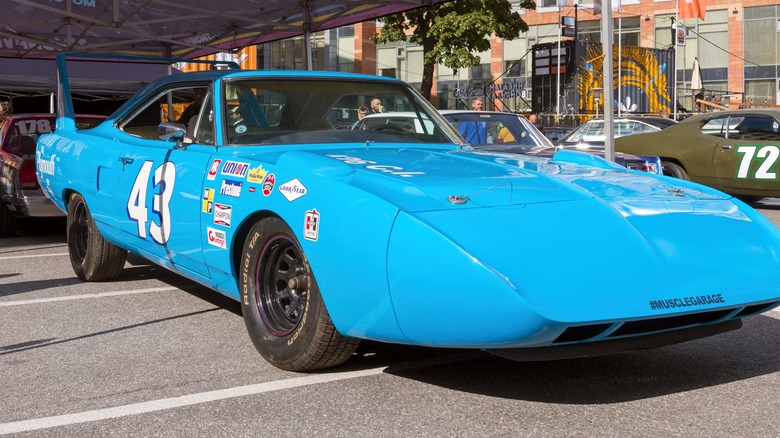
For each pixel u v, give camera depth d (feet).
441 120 16.57
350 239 10.47
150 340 14.30
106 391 11.48
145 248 16.49
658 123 46.06
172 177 14.97
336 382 11.68
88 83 40.11
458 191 10.85
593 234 10.19
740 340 13.92
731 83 122.93
